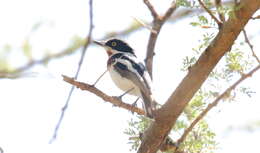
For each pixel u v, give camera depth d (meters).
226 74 9.38
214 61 8.68
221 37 8.55
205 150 9.57
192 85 8.82
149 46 11.32
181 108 9.05
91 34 5.73
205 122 9.66
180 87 8.91
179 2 8.73
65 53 6.83
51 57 6.06
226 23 8.51
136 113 10.26
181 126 9.57
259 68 8.11
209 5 8.88
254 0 8.15
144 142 9.47
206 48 8.70
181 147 9.41
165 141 9.45
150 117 9.23
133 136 9.98
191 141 9.49
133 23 9.59
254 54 8.27
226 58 9.34
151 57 11.43
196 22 8.88
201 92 9.59
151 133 9.36
